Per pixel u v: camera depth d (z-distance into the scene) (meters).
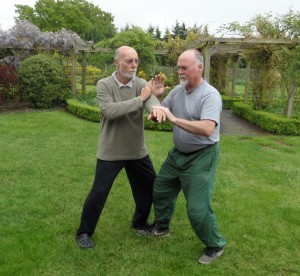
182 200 4.03
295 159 6.11
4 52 12.98
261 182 4.82
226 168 5.42
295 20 9.45
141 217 3.30
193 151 2.78
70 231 3.31
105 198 3.03
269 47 10.08
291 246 3.15
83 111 9.95
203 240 2.84
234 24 9.53
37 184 4.49
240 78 24.08
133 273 2.71
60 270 2.72
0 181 4.57
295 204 4.08
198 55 2.64
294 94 9.80
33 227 3.35
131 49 2.79
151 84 2.81
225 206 3.96
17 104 11.81
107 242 3.13
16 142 6.73
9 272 2.67
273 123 8.57
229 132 8.81
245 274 2.75
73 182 4.61
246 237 3.28
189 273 2.73
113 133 2.90
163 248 3.07
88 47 13.27
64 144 6.65
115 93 2.87
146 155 3.10
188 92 2.76
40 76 11.63
